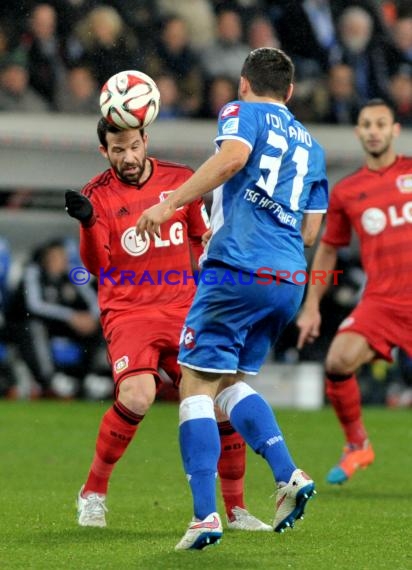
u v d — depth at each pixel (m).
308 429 39.22
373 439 36.66
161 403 49.22
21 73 51.81
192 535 16.03
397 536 18.75
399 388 50.97
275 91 17.55
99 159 53.50
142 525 19.78
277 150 17.03
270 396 50.75
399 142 56.88
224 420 19.06
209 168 16.02
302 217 17.83
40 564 15.67
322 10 57.59
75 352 49.16
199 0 55.56
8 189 53.00
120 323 19.95
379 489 25.98
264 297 16.81
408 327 27.56
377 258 27.89
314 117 56.50
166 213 15.88
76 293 48.97
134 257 20.12
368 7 58.22
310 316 28.06
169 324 19.81
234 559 16.05
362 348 27.19
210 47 55.44
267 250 16.88
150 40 54.22
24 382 49.38
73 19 53.12
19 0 52.25
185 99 54.03
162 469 28.95
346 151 56.41
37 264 48.97
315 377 50.72
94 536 18.31
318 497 24.42
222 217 16.86
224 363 16.80
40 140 51.88
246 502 23.17
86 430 37.44
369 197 27.94
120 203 20.11
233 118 16.64
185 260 20.38
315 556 16.52
